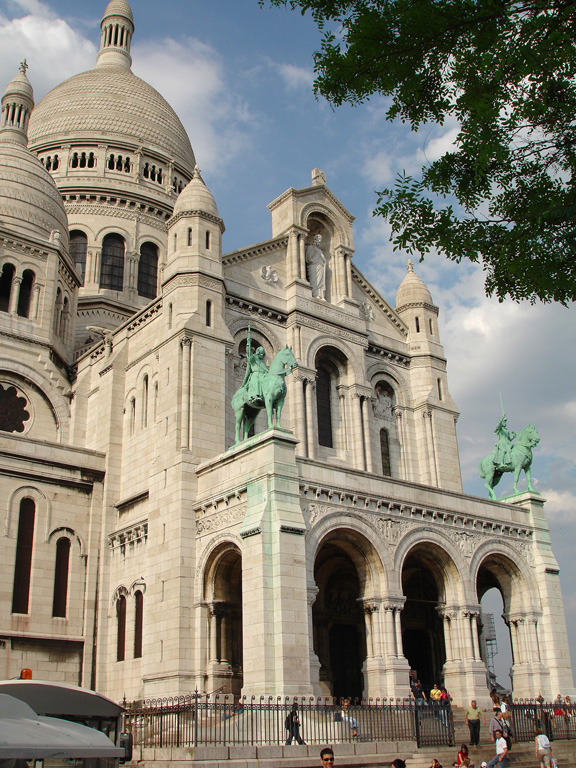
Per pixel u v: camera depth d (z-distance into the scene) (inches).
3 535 1672.0
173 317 1779.0
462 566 1683.1
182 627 1488.7
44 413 2050.9
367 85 792.3
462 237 790.5
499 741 1141.7
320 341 2016.5
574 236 748.0
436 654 1902.1
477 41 732.7
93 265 2837.1
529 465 1941.4
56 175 3014.3
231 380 1817.2
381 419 2161.7
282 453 1434.5
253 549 1365.7
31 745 536.7
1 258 2108.8
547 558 1855.3
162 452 1678.2
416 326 2313.0
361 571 1558.8
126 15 3833.7
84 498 1829.5
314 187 2172.7
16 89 2536.9
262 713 1232.8
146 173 3147.1
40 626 1665.8
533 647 1761.8
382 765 1139.3
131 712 1235.9
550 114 727.1
